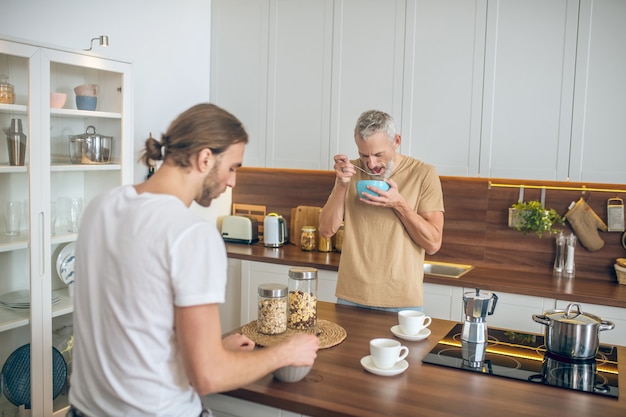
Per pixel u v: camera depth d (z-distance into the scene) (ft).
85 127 10.12
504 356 6.60
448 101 11.60
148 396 4.51
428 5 11.62
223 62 14.02
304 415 5.36
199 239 4.34
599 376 6.02
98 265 4.57
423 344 6.94
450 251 12.76
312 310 7.18
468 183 12.44
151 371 4.48
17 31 10.04
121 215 4.52
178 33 13.30
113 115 10.57
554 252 11.83
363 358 6.24
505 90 11.13
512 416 5.03
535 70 10.87
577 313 6.80
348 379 5.78
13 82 9.00
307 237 13.29
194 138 4.63
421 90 11.82
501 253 12.28
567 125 10.72
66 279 9.96
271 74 13.42
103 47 11.60
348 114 12.61
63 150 9.78
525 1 10.85
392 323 7.73
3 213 9.05
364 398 5.34
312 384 5.64
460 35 11.40
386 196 8.27
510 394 5.52
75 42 11.07
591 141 10.57
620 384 5.81
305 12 12.89
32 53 9.13
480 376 5.97
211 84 14.20
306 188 14.15
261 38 13.47
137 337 4.42
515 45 11.00
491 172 11.37
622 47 10.22
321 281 11.91
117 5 11.84
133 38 12.24
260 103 13.61
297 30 13.02
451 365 6.21
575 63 10.57
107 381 4.58
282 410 5.54
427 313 11.21
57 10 10.69
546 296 10.19
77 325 4.81
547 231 11.82
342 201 8.96
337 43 12.59
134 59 12.30
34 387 9.51
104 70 10.30
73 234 10.05
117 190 4.74
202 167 4.74
